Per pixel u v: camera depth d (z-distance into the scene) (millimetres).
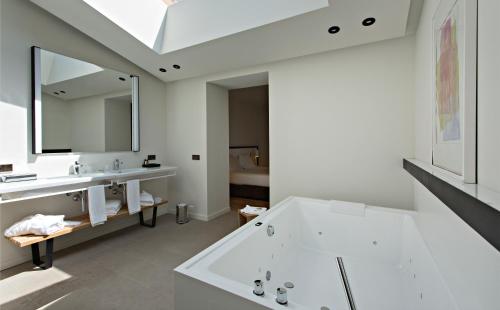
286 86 2984
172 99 3998
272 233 2033
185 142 3883
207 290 1122
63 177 2484
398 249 2117
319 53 2783
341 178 2701
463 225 988
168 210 4113
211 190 3793
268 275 1899
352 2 1874
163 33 2850
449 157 1177
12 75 2221
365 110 2557
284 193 3031
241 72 3299
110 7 2312
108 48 3080
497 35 700
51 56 2496
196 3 2539
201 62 3137
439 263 1310
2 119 2158
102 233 3062
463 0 937
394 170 2443
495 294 707
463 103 943
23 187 1938
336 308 1595
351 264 2170
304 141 2895
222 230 3252
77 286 1926
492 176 746
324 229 2486
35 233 2131
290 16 2090
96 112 2936
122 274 2111
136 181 2984
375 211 2254
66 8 2229
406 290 1773
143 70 3613
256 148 6727
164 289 1893
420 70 2041
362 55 2561
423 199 1851
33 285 1934
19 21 2268
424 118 1874
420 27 2029
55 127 2525
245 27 2326
